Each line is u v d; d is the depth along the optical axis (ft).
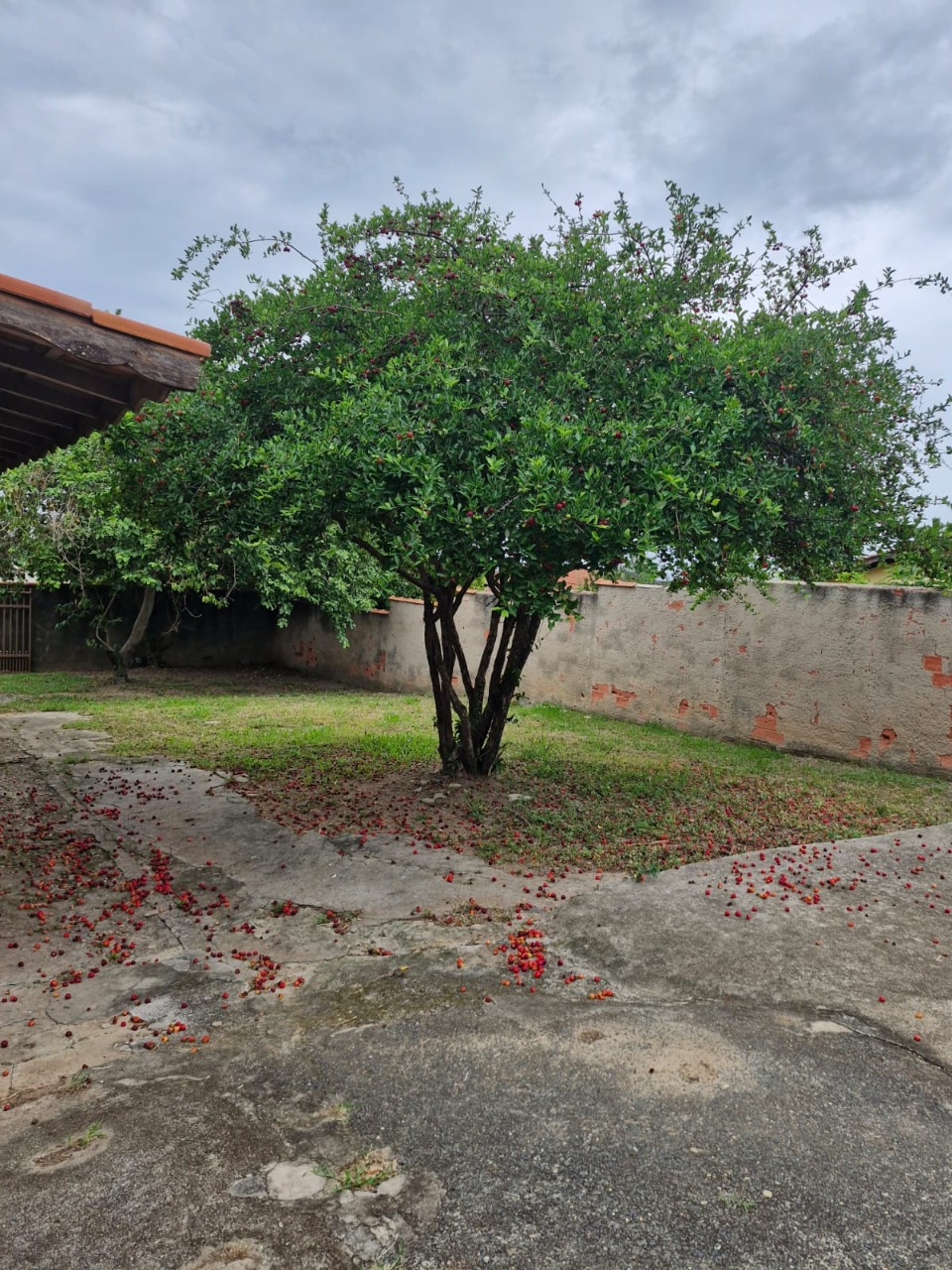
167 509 17.48
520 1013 9.54
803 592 25.41
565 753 25.40
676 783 21.52
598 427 13.75
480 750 21.48
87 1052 8.86
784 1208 6.39
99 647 50.19
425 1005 9.78
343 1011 9.70
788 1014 9.62
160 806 19.25
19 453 18.26
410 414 14.08
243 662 54.75
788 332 15.05
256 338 16.75
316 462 14.10
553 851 15.80
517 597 13.98
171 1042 9.07
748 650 27.96
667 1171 6.80
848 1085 8.13
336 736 28.17
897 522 18.13
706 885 13.71
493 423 14.20
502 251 16.88
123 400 12.05
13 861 15.28
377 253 17.58
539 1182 6.66
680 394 14.61
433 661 20.66
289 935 12.11
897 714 23.59
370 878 14.35
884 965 10.92
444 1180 6.68
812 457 15.10
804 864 14.92
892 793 21.02
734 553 17.33
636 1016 9.48
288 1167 6.83
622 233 17.57
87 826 17.61
